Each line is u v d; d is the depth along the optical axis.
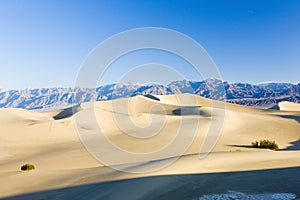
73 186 10.77
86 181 11.42
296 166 12.03
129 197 8.27
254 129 46.84
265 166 12.12
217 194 8.20
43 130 42.50
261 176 10.23
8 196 10.45
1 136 39.31
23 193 10.60
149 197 8.15
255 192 8.27
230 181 9.59
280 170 11.23
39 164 22.72
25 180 12.96
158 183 9.50
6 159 27.95
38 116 61.84
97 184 10.41
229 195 8.08
